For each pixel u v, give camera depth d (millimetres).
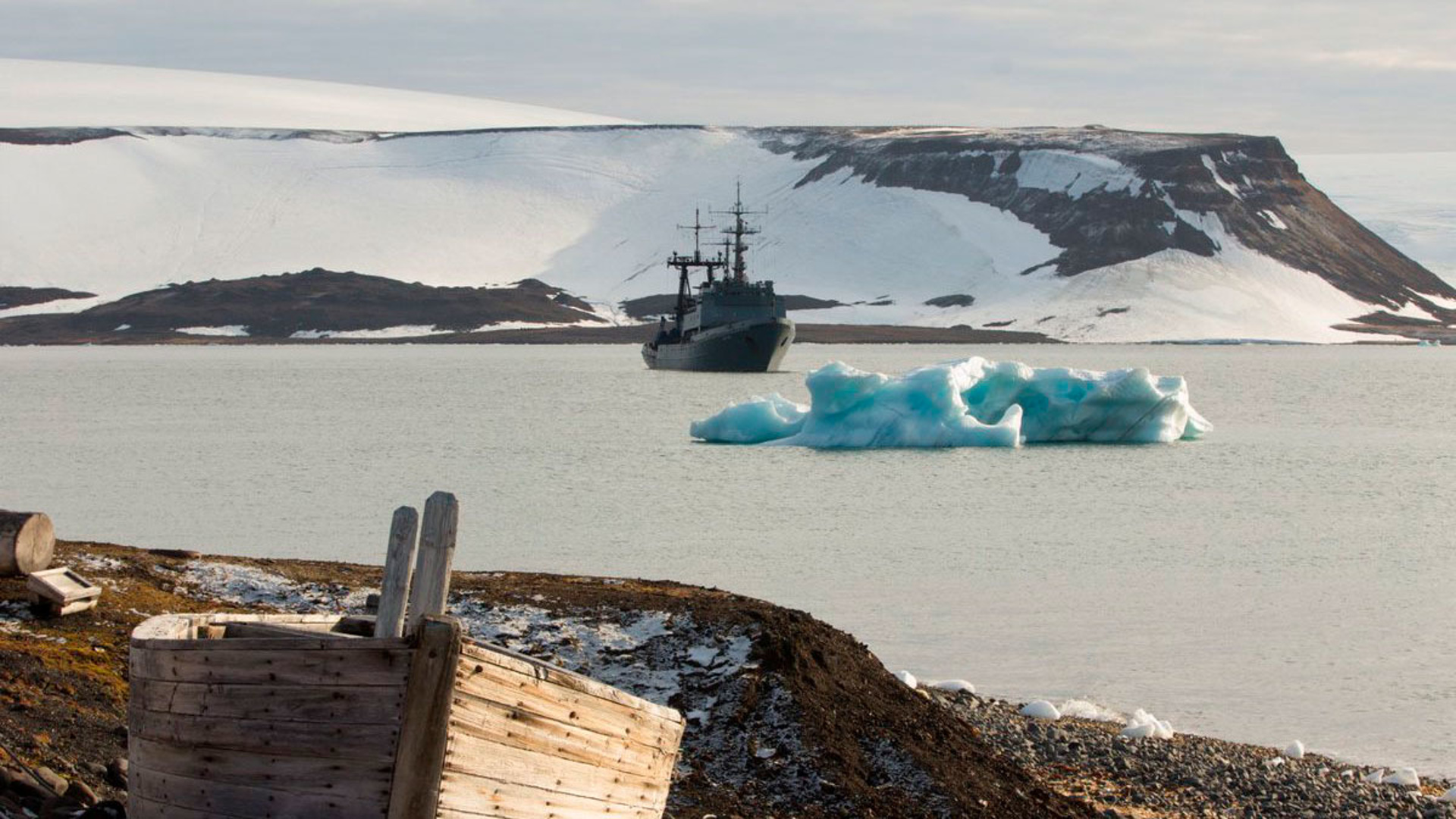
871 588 55969
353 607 32062
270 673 15930
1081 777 29500
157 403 181500
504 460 108438
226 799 16203
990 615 50156
